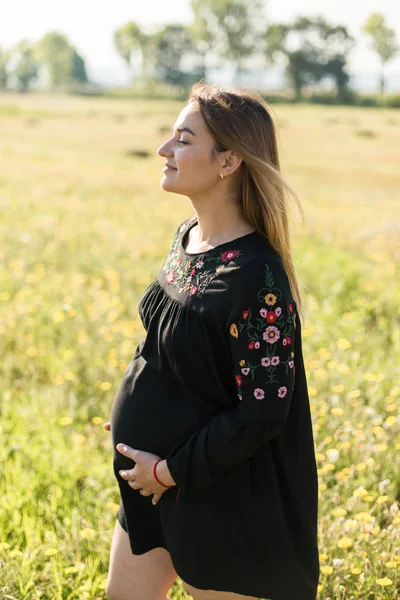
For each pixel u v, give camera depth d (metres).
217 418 2.01
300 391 2.14
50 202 13.49
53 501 3.33
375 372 5.08
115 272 7.83
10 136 33.75
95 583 2.74
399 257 9.55
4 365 5.21
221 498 2.09
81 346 5.48
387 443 3.92
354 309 7.12
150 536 2.33
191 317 2.03
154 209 13.59
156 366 2.16
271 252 2.02
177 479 2.05
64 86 159.50
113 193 15.76
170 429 2.12
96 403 4.68
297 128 47.84
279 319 1.93
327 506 3.37
